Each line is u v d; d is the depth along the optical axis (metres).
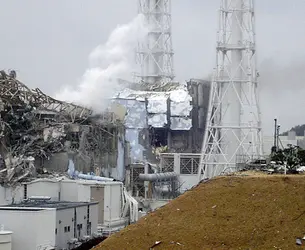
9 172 118.06
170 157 166.75
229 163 134.38
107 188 118.62
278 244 62.91
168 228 66.94
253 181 70.38
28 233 85.94
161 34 193.62
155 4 192.62
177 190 159.38
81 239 96.50
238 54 140.12
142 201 142.25
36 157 134.88
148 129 180.62
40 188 117.38
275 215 65.88
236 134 139.88
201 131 189.25
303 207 66.19
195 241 64.81
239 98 139.50
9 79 136.62
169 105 183.50
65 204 99.75
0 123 127.62
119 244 66.56
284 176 70.88
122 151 154.50
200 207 68.44
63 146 139.62
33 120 136.88
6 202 114.88
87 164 142.75
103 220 117.44
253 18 140.88
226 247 63.62
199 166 146.00
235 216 66.56
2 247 82.00
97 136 146.88
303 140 174.38
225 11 140.62
